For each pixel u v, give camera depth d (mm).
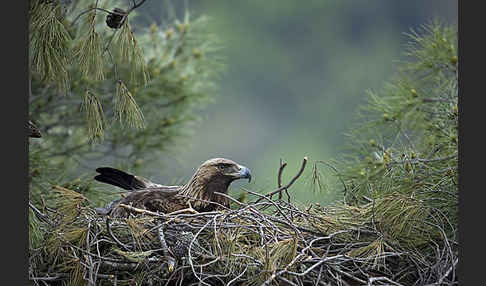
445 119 10789
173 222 9195
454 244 9461
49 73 8977
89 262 8672
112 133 13695
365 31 36969
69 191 9250
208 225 9062
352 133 11562
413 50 11555
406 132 11336
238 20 37000
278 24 37469
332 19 37656
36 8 8945
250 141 32156
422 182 10094
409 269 9250
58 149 13516
